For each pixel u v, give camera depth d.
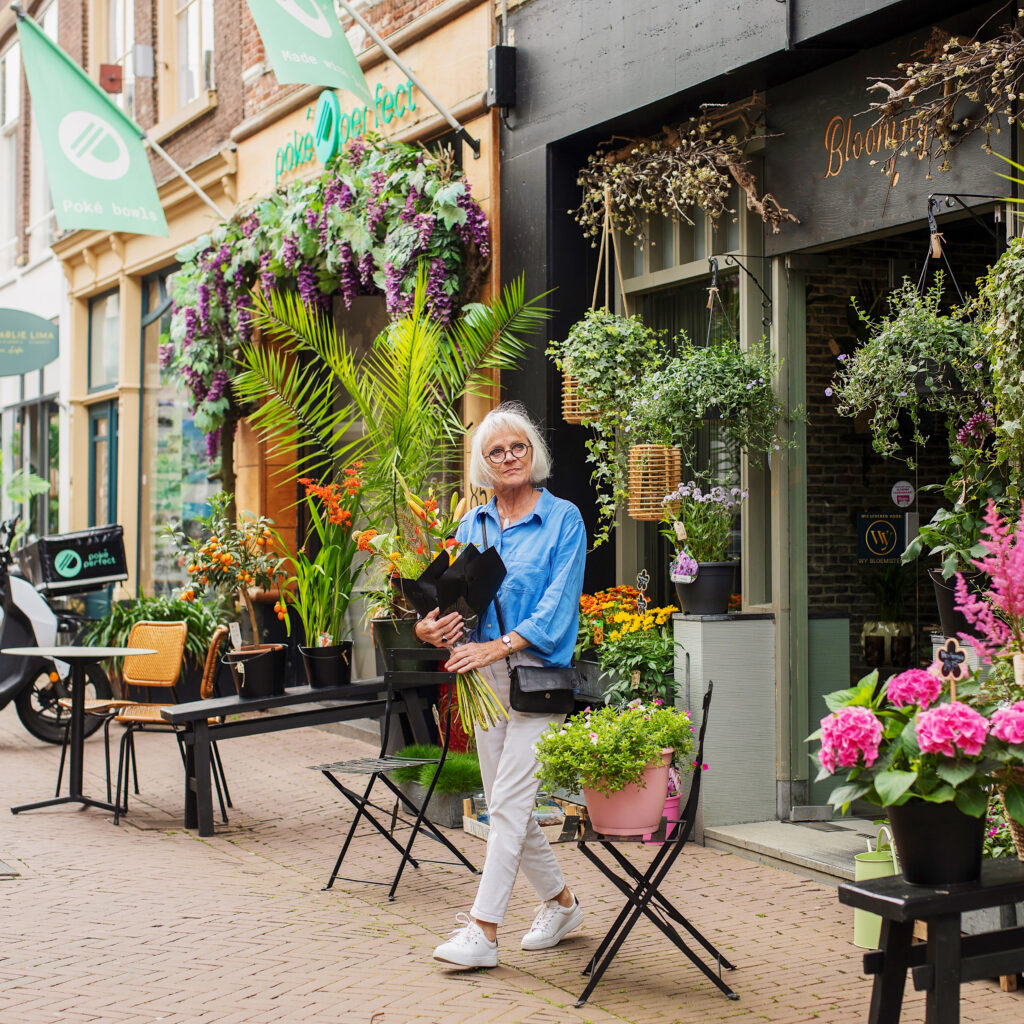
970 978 3.13
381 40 8.41
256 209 10.13
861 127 6.01
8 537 9.83
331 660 7.27
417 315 7.72
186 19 13.10
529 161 8.07
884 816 6.66
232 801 7.76
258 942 4.98
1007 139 5.22
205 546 9.41
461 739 7.50
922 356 5.05
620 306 7.88
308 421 8.63
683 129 7.28
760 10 6.18
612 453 7.38
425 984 4.50
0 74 19.89
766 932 5.05
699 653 6.46
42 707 9.76
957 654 3.19
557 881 4.85
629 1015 4.19
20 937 5.05
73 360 16.33
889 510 6.83
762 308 6.84
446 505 8.62
